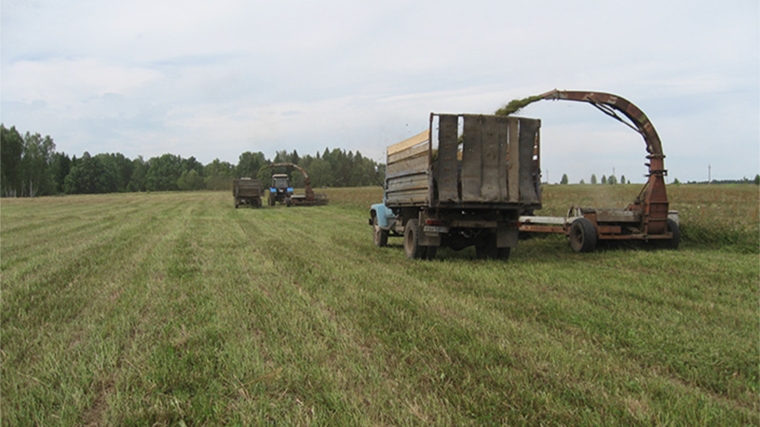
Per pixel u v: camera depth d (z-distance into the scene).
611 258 10.67
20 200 53.59
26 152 92.44
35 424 3.41
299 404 3.59
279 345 4.82
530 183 10.65
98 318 5.93
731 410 3.49
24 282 8.16
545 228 13.32
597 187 43.94
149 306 6.52
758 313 6.00
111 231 17.59
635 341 4.84
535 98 12.06
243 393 3.74
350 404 3.53
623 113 11.97
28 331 5.43
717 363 4.35
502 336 4.95
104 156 138.12
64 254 11.62
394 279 8.18
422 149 10.80
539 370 4.10
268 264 9.83
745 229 12.82
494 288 7.40
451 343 4.74
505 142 10.45
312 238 15.31
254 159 131.88
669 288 7.39
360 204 36.25
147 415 3.41
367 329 5.26
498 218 10.80
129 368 4.25
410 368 4.16
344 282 7.86
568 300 6.56
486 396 3.62
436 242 10.58
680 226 13.35
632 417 3.32
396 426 3.25
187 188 123.38
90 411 3.60
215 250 12.21
